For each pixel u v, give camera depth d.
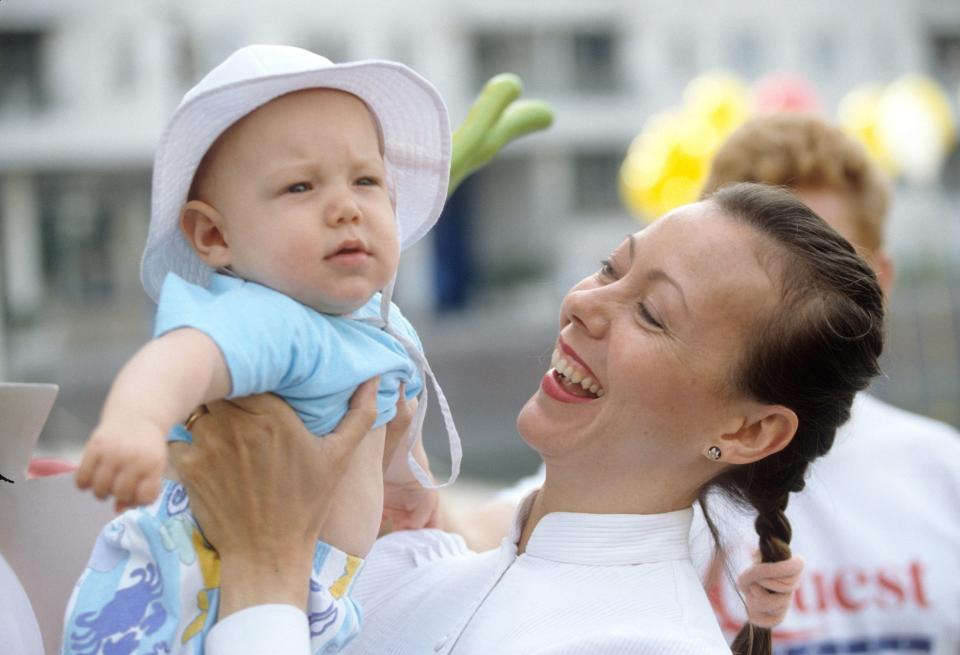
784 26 36.09
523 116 3.04
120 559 2.21
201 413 2.18
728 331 2.38
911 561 3.52
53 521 2.53
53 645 2.51
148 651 2.11
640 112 36.16
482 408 22.50
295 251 2.11
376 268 2.18
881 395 19.14
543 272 36.38
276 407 2.13
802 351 2.39
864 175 3.60
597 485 2.50
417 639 2.55
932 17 36.81
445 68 35.03
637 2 35.72
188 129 2.09
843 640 3.49
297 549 2.19
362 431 2.22
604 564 2.46
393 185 2.43
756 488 2.62
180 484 2.27
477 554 2.79
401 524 2.87
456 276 38.16
